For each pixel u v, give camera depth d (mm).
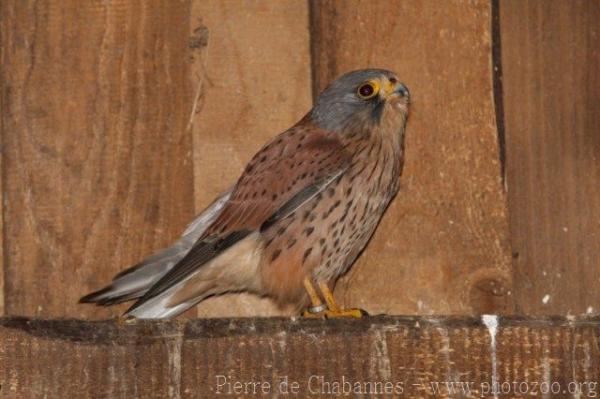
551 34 10781
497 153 10602
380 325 9211
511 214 10516
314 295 10625
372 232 10664
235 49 10805
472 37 10789
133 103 10648
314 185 10641
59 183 10508
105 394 9000
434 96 10734
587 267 10398
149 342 9094
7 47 10672
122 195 10523
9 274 10383
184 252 10414
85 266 10406
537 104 10680
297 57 10844
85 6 10758
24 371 8969
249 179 10570
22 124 10586
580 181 10539
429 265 10508
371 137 10742
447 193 10594
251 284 10641
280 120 10797
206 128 10688
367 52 10844
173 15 10773
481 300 10391
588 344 9242
